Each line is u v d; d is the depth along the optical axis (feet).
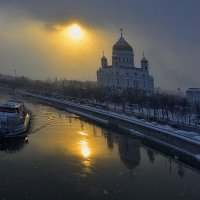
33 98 594.24
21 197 151.84
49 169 189.98
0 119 252.83
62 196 154.51
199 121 360.07
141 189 168.25
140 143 270.67
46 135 280.92
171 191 167.22
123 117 352.28
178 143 244.22
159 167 206.39
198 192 167.53
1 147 235.40
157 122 331.98
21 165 195.42
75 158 215.31
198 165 208.95
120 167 201.46
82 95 603.67
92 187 167.02
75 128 323.37
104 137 288.10
